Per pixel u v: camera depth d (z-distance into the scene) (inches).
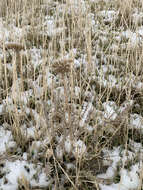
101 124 77.2
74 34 126.8
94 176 61.9
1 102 87.9
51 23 151.5
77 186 59.6
